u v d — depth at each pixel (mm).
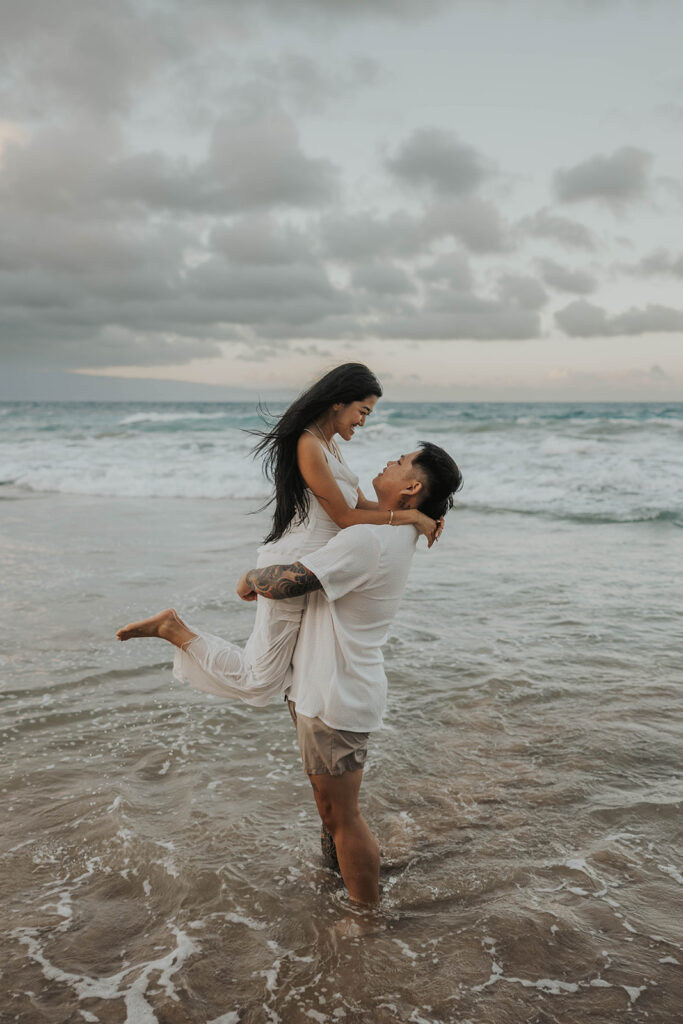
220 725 3678
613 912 2301
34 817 2820
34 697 3979
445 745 3455
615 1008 1921
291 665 2367
